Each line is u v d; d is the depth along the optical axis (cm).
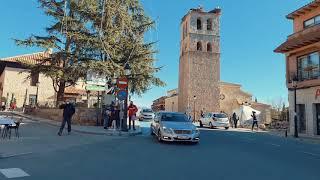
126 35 3138
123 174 899
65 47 3023
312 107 2902
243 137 2352
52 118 3100
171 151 1401
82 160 1107
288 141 2248
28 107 4109
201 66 6856
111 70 2783
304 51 3025
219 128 3709
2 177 834
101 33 2881
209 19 7044
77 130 2166
